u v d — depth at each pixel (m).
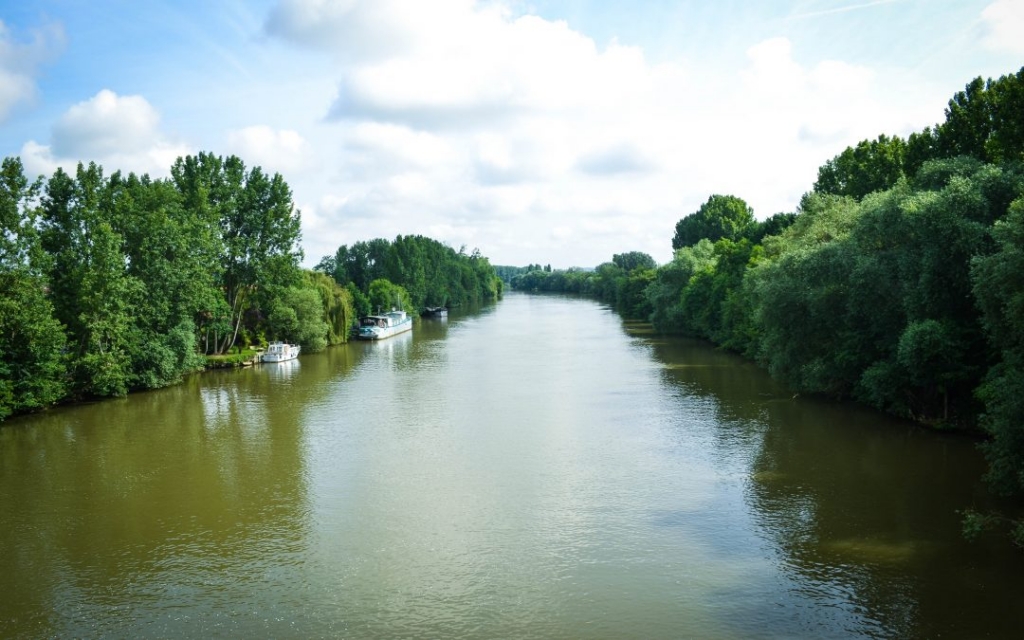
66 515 31.56
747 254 89.31
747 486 33.03
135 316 62.28
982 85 50.56
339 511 31.34
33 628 21.89
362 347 99.50
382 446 42.12
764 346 54.97
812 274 49.09
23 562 26.73
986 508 29.22
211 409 54.72
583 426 45.78
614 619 21.48
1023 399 26.19
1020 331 26.97
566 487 33.72
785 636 20.28
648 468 36.25
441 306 184.88
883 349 45.31
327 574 25.09
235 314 89.94
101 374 57.16
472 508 31.28
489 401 55.34
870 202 49.16
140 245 64.50
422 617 21.92
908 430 42.03
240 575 25.19
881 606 21.73
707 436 42.25
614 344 95.00
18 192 51.69
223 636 21.12
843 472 34.50
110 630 21.69
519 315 165.50
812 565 24.66
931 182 45.22
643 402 53.03
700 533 27.77
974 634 20.00
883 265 43.69
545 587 23.67
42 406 54.06
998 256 28.23
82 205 60.25
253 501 32.88
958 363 38.50
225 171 84.62
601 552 26.30
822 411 47.94
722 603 22.25
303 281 96.06
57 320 54.53
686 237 171.88
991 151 47.19
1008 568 23.95
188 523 30.31
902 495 31.06
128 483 35.97
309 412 52.78
